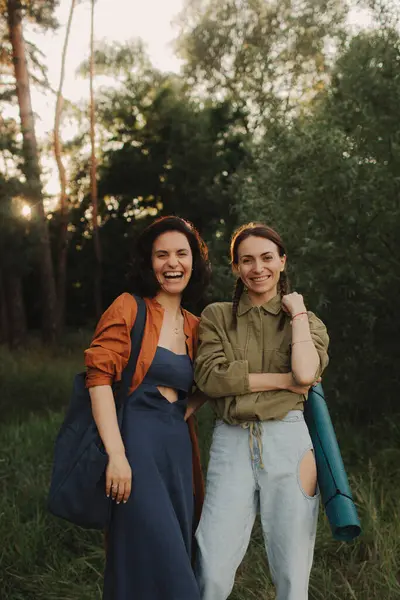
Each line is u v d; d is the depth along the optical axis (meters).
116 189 20.84
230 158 18.27
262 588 3.12
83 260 21.86
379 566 3.20
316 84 8.50
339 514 2.26
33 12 15.35
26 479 4.66
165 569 2.23
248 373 2.37
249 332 2.46
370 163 5.30
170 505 2.32
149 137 20.72
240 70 20.97
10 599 3.22
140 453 2.32
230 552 2.33
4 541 3.66
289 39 18.58
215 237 9.75
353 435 5.14
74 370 10.52
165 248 2.49
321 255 5.25
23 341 15.81
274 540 2.34
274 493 2.34
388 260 5.22
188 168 18.30
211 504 2.38
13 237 11.65
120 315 2.40
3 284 15.96
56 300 16.72
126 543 2.28
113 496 2.26
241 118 19.16
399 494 3.93
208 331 2.49
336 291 5.32
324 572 3.21
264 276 2.46
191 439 2.62
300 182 5.64
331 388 5.51
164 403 2.42
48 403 8.17
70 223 22.00
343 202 5.18
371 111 5.33
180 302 2.66
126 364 2.41
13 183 10.73
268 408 2.36
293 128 5.74
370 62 5.34
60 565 3.52
